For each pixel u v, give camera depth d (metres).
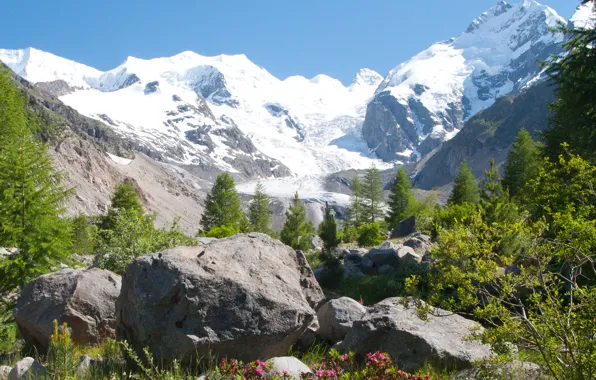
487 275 5.38
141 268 6.90
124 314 6.91
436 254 5.77
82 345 9.18
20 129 29.64
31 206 14.30
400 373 4.83
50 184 15.75
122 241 14.81
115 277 10.38
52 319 9.11
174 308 6.53
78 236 28.33
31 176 14.94
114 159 165.25
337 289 17.86
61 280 9.73
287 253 8.31
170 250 7.24
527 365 6.01
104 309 9.53
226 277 6.84
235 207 70.06
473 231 5.83
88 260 21.89
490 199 17.38
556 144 17.62
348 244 41.19
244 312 6.54
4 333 11.21
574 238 6.20
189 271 6.77
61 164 105.69
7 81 35.50
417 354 6.76
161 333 6.41
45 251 14.09
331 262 18.50
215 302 6.59
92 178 115.00
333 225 19.02
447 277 5.52
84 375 6.30
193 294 6.57
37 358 8.66
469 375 6.12
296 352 7.98
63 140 117.38
